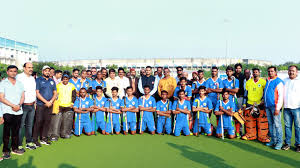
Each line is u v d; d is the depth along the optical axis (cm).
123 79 743
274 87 521
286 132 518
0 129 673
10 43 6038
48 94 531
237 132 621
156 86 721
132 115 655
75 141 578
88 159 446
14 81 454
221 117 612
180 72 763
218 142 572
